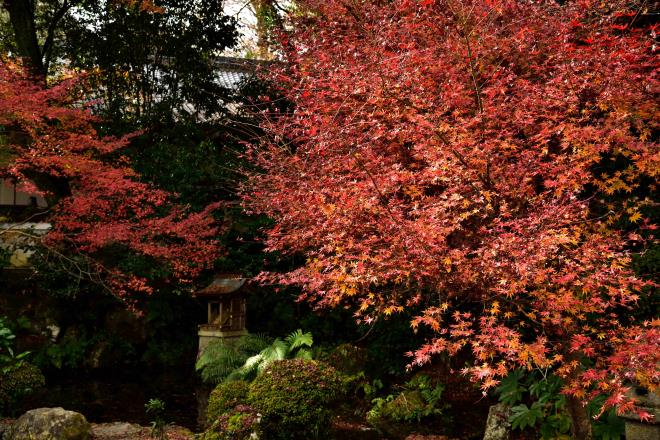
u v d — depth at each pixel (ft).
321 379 18.72
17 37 36.06
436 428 21.57
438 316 13.14
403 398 23.20
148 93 41.39
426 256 13.17
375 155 17.11
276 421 17.95
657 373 10.52
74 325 34.58
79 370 32.78
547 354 18.57
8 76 24.62
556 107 15.97
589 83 15.05
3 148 27.37
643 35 17.84
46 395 27.73
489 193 13.80
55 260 33.42
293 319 33.40
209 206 31.53
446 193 14.75
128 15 39.52
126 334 34.65
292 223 18.53
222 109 41.39
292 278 17.63
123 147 37.65
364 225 15.08
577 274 12.80
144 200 34.63
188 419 24.18
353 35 21.11
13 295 34.94
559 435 17.29
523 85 16.70
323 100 18.53
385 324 27.61
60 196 35.29
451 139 14.92
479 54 17.72
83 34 40.29
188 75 40.68
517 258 11.96
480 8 18.21
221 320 28.12
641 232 19.58
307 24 25.67
